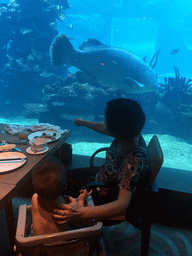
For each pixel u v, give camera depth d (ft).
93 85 24.56
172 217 6.19
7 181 3.95
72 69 69.82
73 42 127.24
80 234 2.70
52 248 2.72
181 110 24.67
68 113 22.97
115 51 18.98
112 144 4.30
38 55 29.76
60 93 23.04
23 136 5.90
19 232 2.80
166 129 25.32
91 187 3.90
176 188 7.05
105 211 3.11
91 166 5.66
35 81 29.91
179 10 123.13
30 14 28.81
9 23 29.35
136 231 5.73
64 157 8.09
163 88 25.71
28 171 4.33
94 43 19.58
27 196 6.86
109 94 22.80
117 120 3.48
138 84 18.11
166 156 19.15
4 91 30.96
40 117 25.96
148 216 3.90
